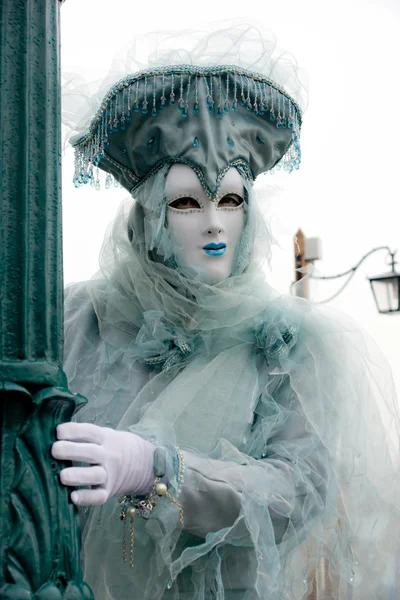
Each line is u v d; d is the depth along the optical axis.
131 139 2.20
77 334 2.24
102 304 2.23
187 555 1.76
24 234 1.28
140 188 2.24
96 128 2.22
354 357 2.12
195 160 2.12
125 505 1.73
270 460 1.92
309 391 2.01
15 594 1.14
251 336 2.13
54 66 1.37
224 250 2.14
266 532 1.76
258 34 2.30
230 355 2.10
